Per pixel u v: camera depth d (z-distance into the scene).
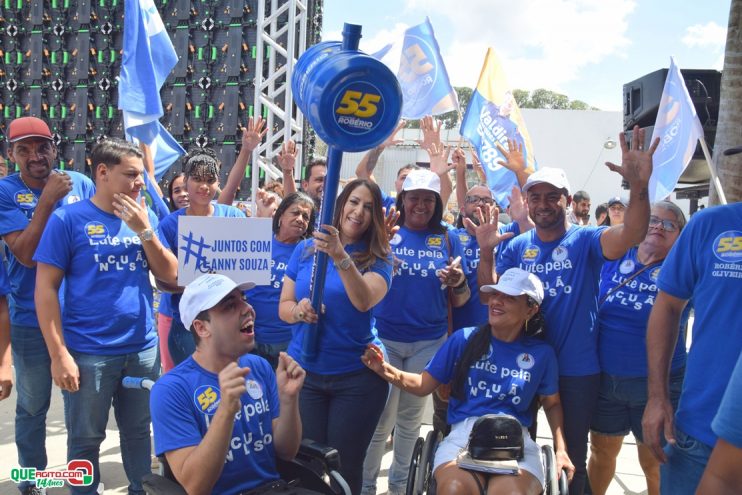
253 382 2.46
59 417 5.10
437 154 4.92
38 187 3.72
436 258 3.79
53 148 3.74
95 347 3.07
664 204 3.37
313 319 2.82
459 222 5.22
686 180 5.61
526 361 3.05
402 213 3.94
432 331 3.79
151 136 4.82
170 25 8.88
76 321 3.08
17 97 9.71
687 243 2.41
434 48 5.57
